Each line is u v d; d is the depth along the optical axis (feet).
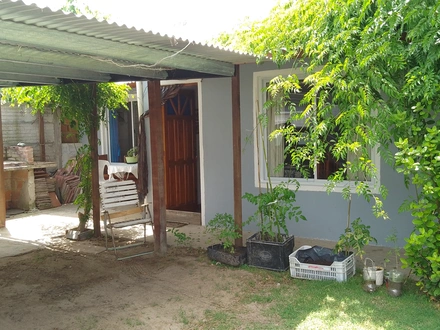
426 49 12.58
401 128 13.38
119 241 21.74
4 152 30.45
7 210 29.50
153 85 18.84
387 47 13.17
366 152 13.87
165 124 27.17
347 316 12.68
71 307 14.11
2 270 17.79
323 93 14.90
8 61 14.07
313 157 15.24
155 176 19.13
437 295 13.12
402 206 13.69
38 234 23.43
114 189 20.54
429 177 12.61
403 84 13.88
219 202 23.48
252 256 17.10
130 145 30.58
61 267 17.99
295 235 21.40
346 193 15.15
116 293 15.14
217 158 23.36
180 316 13.20
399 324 12.06
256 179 22.25
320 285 15.01
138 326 12.67
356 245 15.40
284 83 15.46
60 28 10.96
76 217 27.45
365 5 13.91
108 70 15.74
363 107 13.43
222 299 14.34
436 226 12.69
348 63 13.84
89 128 22.30
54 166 30.96
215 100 23.20
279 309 13.38
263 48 16.26
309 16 15.93
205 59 16.29
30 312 13.80
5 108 30.45
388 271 15.24
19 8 9.10
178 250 19.72
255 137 21.98
